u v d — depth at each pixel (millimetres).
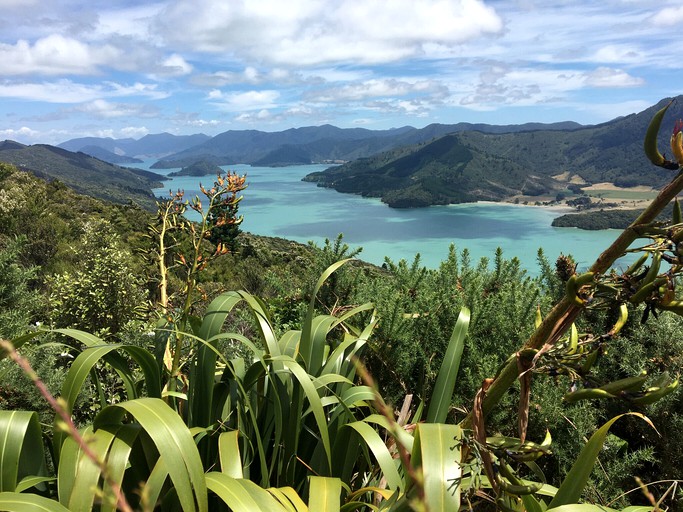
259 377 1402
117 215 20594
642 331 1867
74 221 13242
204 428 1206
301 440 1373
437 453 779
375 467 1407
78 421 2211
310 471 1316
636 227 716
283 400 1322
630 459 1528
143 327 2404
